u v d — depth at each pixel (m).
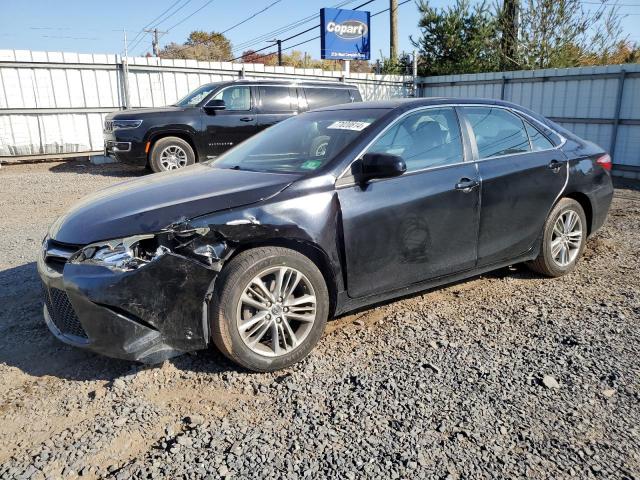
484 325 3.90
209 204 3.22
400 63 21.30
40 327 3.94
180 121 11.06
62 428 2.76
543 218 4.60
